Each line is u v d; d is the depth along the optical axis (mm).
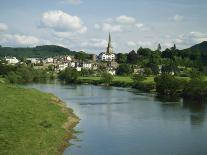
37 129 69938
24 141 59750
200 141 70250
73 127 82875
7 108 84562
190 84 153375
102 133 76438
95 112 107250
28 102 99000
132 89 199000
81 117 97438
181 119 95000
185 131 79375
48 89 187625
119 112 107750
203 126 85125
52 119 83812
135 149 63812
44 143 61812
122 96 157500
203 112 108125
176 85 160875
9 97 101125
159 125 86188
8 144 56812
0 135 61062
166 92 163750
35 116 81688
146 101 138500
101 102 133750
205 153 61781
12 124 69938
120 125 85875
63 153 60125
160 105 125625
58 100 124062
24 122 73375
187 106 123125
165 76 170125
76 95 158625
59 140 66938
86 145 65938
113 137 72875
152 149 63969
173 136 74438
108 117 97750
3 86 129625
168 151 62812
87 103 130000
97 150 62719
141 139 71375
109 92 177250
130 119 94812
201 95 145250
